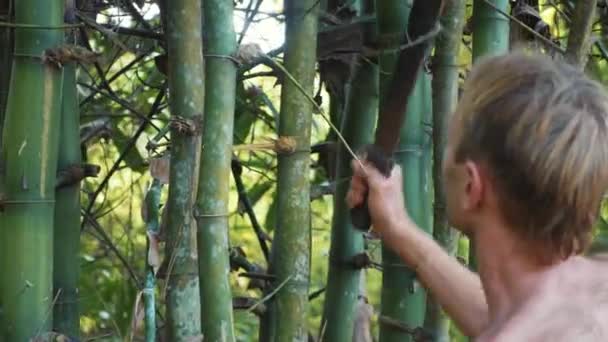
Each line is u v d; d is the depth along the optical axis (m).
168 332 2.09
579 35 2.28
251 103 3.45
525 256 1.29
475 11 2.49
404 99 2.08
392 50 2.26
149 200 2.08
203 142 2.10
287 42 2.20
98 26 2.44
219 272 2.09
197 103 2.06
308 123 2.20
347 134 2.79
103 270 3.82
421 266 1.89
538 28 2.54
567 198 1.24
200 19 2.07
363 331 2.98
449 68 2.33
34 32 2.04
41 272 2.09
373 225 1.94
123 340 2.66
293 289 2.22
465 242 3.72
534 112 1.25
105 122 3.43
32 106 2.05
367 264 2.78
